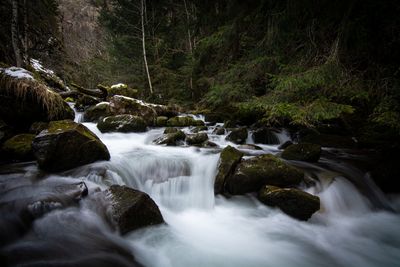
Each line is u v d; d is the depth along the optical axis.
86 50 30.58
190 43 17.94
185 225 4.50
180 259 3.61
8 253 2.96
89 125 9.31
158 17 20.78
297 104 6.17
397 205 5.55
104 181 4.79
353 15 5.60
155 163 5.91
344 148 8.00
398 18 4.88
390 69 5.32
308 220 4.56
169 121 11.21
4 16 13.10
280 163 5.06
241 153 5.51
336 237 4.43
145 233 3.81
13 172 4.80
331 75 5.57
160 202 5.05
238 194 5.02
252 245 4.05
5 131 6.04
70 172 5.00
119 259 3.24
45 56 19.66
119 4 21.09
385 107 4.93
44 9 17.09
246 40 8.91
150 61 20.70
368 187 5.78
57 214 3.62
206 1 10.35
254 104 6.80
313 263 3.80
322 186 5.24
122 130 8.98
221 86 8.63
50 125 5.58
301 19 6.70
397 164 5.90
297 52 7.14
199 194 5.28
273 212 4.65
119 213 3.66
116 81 21.16
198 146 7.81
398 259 3.98
